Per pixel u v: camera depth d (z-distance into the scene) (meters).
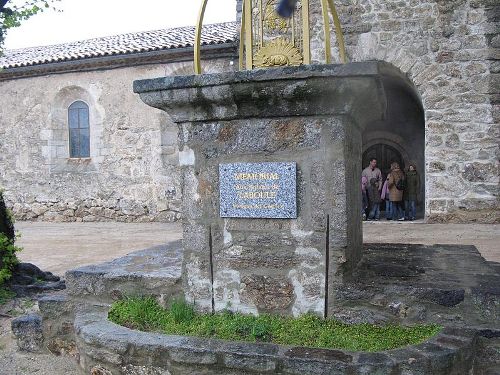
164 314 3.32
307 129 3.06
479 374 2.79
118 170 14.35
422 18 10.95
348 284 3.04
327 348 2.70
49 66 14.52
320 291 3.06
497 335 2.77
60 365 3.61
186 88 3.12
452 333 2.77
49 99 14.88
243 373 2.67
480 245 7.50
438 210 10.80
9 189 15.40
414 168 12.50
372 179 12.34
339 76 2.84
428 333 2.81
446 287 2.95
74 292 3.69
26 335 3.83
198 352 2.74
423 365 2.49
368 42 11.27
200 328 3.05
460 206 10.67
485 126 10.57
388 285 3.00
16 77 15.09
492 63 10.55
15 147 15.28
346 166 3.05
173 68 13.69
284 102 3.04
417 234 8.95
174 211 13.90
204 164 3.27
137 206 14.18
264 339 2.88
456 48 10.75
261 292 3.17
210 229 3.27
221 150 3.23
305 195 3.07
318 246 3.06
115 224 13.64
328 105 2.99
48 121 14.93
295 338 2.85
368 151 14.64
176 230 11.83
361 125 3.55
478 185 10.59
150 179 14.07
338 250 3.03
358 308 3.01
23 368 3.57
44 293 5.20
